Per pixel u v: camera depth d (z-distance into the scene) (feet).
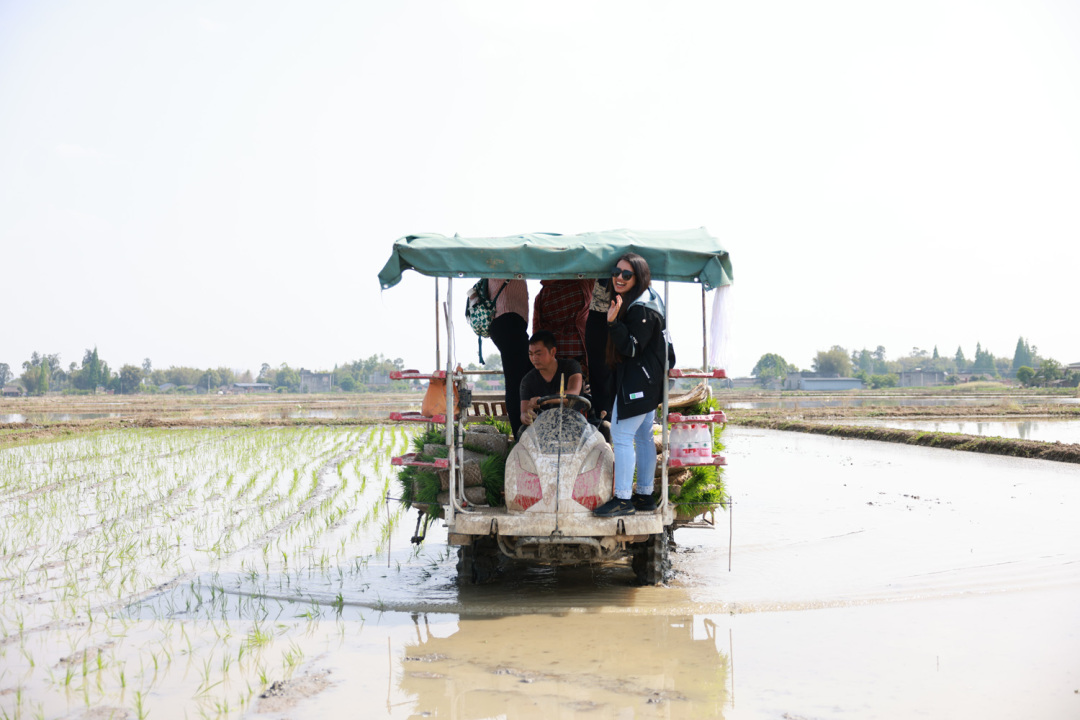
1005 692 14.94
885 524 33.04
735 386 536.83
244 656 17.72
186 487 45.88
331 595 23.08
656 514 21.07
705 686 15.61
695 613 21.01
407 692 15.47
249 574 25.55
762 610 21.13
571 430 21.74
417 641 18.84
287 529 33.30
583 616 20.81
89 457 62.80
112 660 17.42
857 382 492.13
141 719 14.15
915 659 16.97
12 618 20.65
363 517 36.29
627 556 25.61
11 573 25.53
